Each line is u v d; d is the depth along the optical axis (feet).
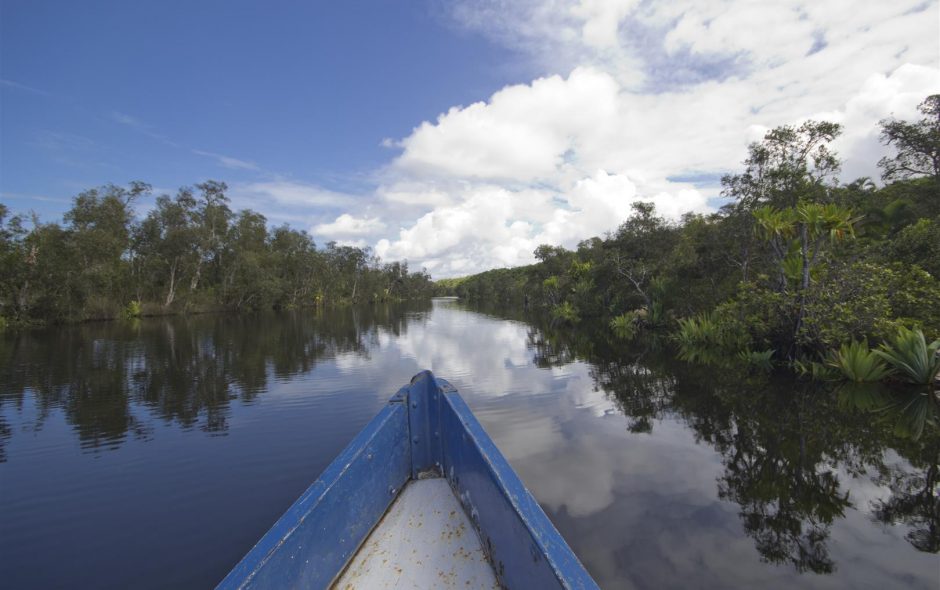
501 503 6.08
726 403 30.68
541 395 34.27
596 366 46.91
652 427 25.95
